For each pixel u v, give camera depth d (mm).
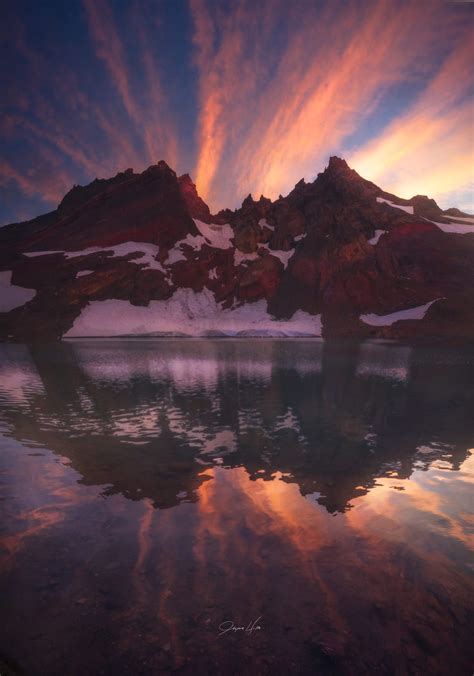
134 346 42031
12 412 11727
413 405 12883
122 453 7941
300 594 3742
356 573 4055
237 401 13469
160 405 12805
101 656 3062
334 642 3211
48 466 7160
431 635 3281
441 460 7594
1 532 4832
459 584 3902
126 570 4102
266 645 3178
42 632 3289
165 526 4996
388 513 5363
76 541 4648
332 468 7133
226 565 4191
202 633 3291
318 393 14984
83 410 12047
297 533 4832
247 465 7277
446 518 5223
